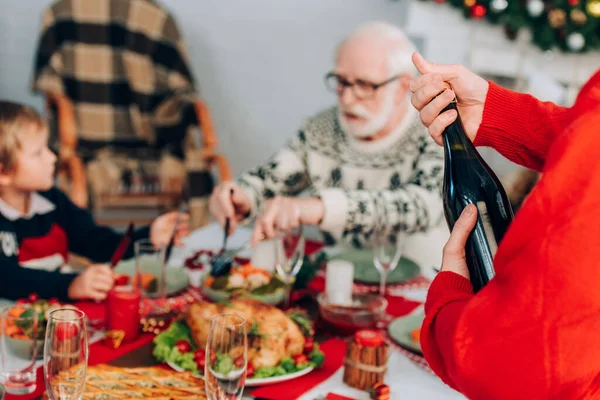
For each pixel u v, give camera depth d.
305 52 3.57
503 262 0.64
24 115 1.63
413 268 1.76
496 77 3.22
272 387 1.07
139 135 3.26
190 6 3.69
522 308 0.61
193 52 3.73
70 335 0.85
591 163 0.60
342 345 1.27
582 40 2.90
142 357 1.16
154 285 1.41
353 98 2.08
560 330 0.60
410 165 2.10
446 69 0.85
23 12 3.69
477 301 0.64
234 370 0.85
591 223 0.59
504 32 3.16
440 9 3.22
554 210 0.60
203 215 3.19
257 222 1.57
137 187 3.23
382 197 1.79
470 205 0.76
